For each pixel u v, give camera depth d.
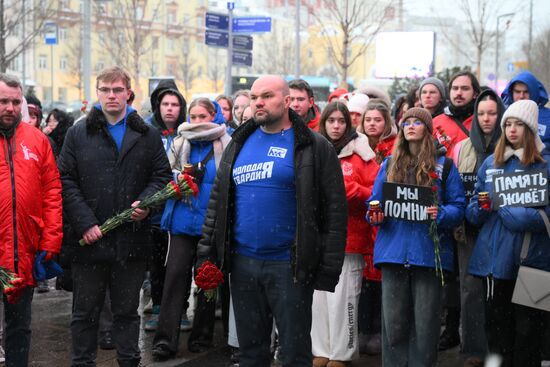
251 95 5.62
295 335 5.63
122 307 6.70
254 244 5.62
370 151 7.52
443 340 8.17
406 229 6.42
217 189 5.84
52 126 11.44
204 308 7.96
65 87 81.25
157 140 6.88
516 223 6.41
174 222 7.64
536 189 6.43
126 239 6.64
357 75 78.38
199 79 87.50
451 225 6.38
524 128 6.54
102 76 6.66
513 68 53.09
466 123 8.42
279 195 5.58
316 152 5.57
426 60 26.77
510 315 6.68
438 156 6.64
